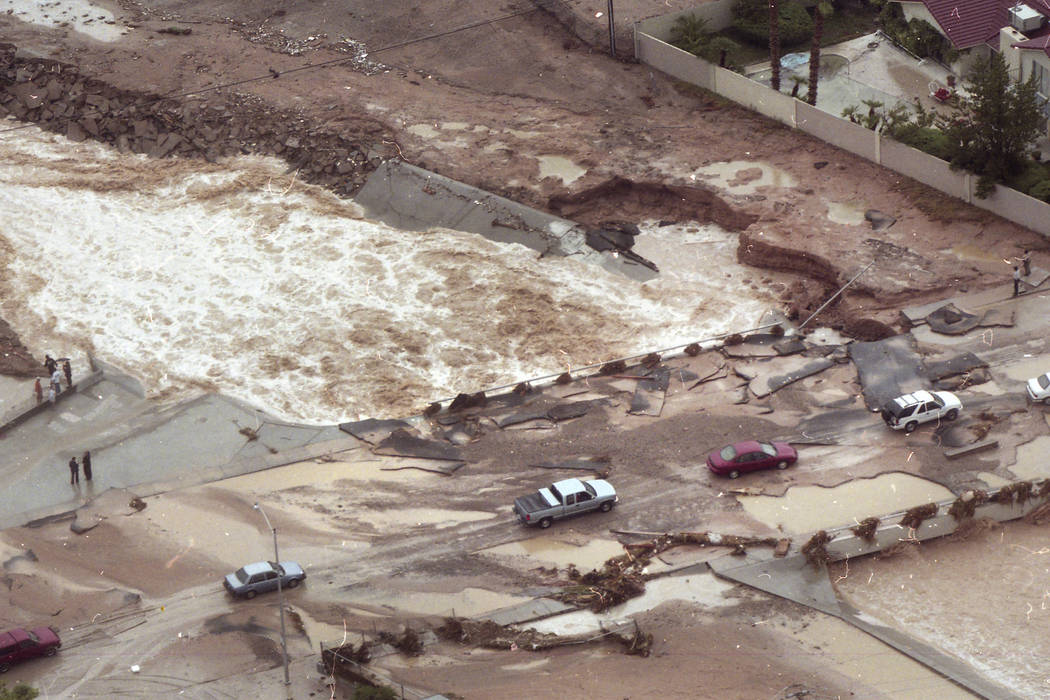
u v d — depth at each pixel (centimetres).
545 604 8850
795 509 9500
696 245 12812
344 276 12862
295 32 16600
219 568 9412
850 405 10475
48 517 10031
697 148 13725
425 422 10906
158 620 8906
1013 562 8981
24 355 12131
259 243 13488
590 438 10488
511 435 10619
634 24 15188
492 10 16388
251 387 11562
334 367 11700
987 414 10100
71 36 16750
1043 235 11738
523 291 12319
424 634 8669
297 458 10569
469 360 11606
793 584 8888
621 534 9475
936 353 10781
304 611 8956
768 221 12519
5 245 13700
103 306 12781
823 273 11944
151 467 10581
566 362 11469
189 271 13175
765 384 10831
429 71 15662
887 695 7931
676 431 10431
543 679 8162
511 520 9712
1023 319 10956
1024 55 13012
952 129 12131
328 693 8150
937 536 9169
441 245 13075
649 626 8619
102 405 11425
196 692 8188
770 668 8181
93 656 8575
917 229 12144
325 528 9775
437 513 9856
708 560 9119
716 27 15512
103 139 15325
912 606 8712
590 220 13275
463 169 13862
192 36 16688
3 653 8406
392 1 16812
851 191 12781
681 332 11675
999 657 8244
